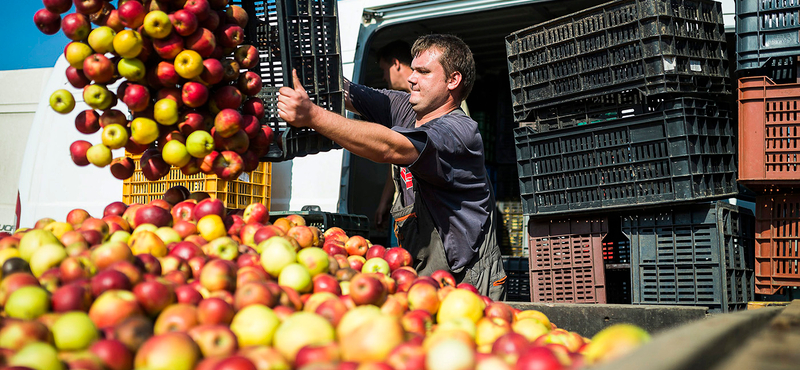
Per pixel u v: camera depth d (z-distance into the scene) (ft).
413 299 5.47
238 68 7.43
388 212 15.99
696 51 11.10
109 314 4.13
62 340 3.68
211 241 6.41
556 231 12.35
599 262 11.78
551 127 12.43
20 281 4.46
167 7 6.81
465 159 9.20
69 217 7.20
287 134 8.22
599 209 11.53
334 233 8.36
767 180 10.11
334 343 3.79
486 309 5.62
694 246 10.75
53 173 17.31
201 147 6.91
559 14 15.75
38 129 17.81
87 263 4.91
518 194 19.33
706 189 10.78
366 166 18.34
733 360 2.95
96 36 6.52
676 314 7.36
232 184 13.46
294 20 8.76
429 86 10.05
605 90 11.43
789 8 10.16
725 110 11.28
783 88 10.10
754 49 10.41
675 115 10.69
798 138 9.96
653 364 2.32
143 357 3.48
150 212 6.84
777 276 10.60
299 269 5.45
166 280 4.90
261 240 6.69
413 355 3.46
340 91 9.06
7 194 20.93
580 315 7.91
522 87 12.66
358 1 15.17
